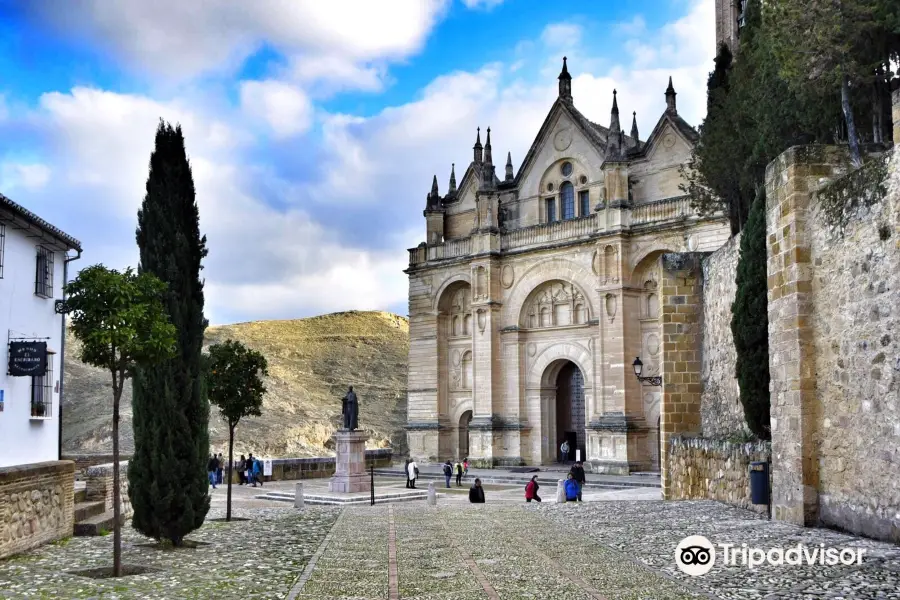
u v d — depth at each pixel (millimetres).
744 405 24234
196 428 20594
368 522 25438
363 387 118000
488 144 65812
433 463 66562
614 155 58031
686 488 29078
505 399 63531
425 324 68875
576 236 60188
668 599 12523
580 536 20125
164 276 20312
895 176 16203
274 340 134750
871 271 16969
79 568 17391
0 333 20500
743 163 32438
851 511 17625
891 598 12000
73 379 94250
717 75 37906
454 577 14961
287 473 54938
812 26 22922
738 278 24828
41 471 21016
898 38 23562
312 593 13898
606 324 57250
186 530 20312
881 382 16594
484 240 64500
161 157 20719
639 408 56344
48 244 23250
